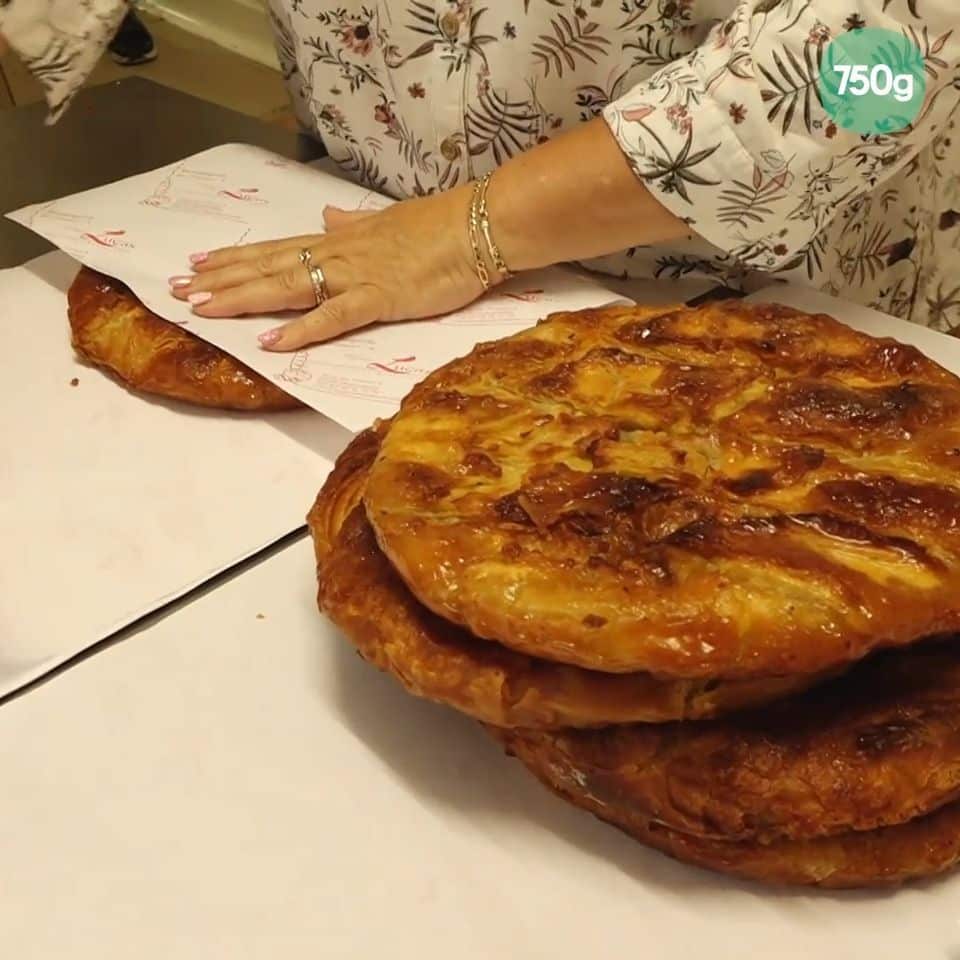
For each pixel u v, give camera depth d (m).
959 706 0.45
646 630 0.40
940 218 1.06
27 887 0.46
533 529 0.44
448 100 0.90
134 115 1.15
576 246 0.81
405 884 0.46
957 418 0.49
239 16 1.64
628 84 0.88
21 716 0.53
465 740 0.52
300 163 1.05
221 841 0.48
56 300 0.90
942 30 0.68
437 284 0.81
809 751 0.43
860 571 0.42
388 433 0.54
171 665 0.56
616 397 0.53
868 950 0.43
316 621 0.58
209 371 0.75
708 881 0.46
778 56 0.69
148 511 0.67
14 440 0.74
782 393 0.51
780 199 0.75
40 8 1.01
